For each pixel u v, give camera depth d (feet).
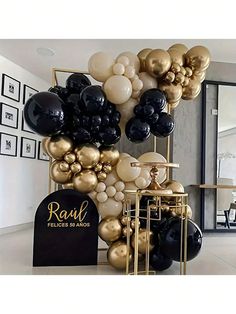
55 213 10.34
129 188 10.49
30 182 18.54
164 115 10.17
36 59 16.11
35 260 10.16
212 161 17.57
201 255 12.57
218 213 17.61
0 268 9.89
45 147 10.91
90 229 10.49
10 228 16.75
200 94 17.48
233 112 17.81
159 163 8.87
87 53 15.20
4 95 16.06
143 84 10.12
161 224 9.79
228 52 15.38
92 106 9.40
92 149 9.95
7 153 16.35
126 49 14.80
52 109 9.26
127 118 10.21
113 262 9.75
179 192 10.07
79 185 10.12
